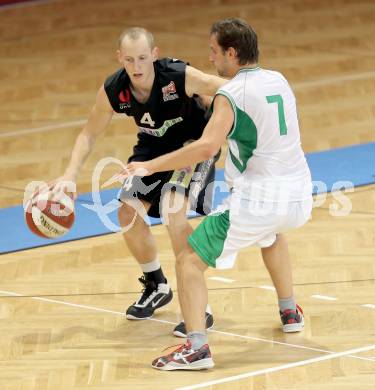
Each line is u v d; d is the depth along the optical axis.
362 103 24.42
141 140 14.19
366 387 12.36
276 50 29.06
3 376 13.09
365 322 14.27
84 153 14.02
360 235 17.34
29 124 24.28
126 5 35.25
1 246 17.61
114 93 13.57
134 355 13.62
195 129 13.80
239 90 12.23
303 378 12.70
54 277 16.33
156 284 14.84
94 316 14.90
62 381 12.89
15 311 15.12
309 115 23.83
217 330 14.27
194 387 12.59
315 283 15.62
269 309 14.86
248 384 12.61
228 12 33.47
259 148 12.50
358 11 32.75
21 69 28.72
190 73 13.21
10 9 35.91
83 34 31.97
